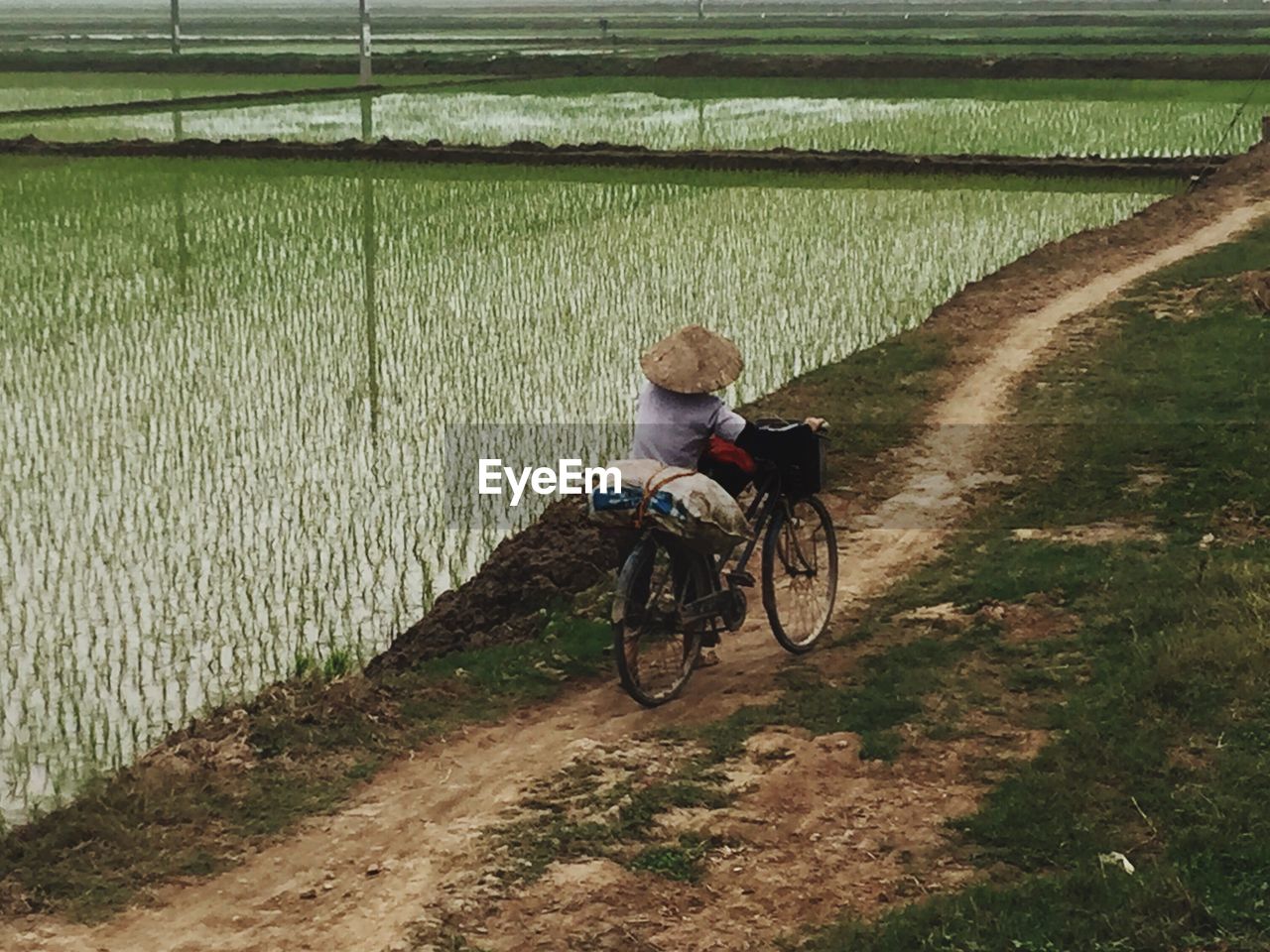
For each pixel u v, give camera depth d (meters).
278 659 7.42
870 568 7.99
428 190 22.19
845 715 6.16
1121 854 4.89
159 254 17.42
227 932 4.76
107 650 7.52
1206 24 69.81
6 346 13.44
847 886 4.95
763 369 12.93
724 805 5.46
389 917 4.78
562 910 4.80
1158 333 13.05
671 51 51.59
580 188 22.45
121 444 10.74
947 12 113.75
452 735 6.20
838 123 30.92
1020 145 27.45
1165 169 23.47
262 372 12.66
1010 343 13.06
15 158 25.25
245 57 45.12
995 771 5.63
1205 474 9.08
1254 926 4.44
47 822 5.47
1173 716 5.80
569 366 12.93
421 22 92.94
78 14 149.12
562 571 8.12
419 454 10.59
